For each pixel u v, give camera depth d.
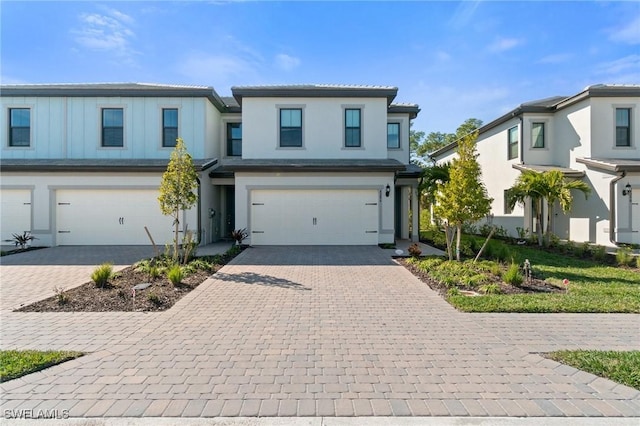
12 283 7.63
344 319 5.28
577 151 14.99
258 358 3.91
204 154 14.67
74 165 13.14
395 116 17.50
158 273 7.97
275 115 14.63
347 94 14.52
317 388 3.27
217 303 6.09
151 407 2.96
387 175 13.59
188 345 4.27
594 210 13.94
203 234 14.16
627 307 5.65
